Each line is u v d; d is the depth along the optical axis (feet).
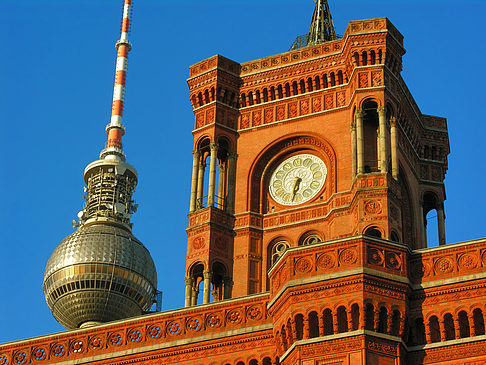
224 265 254.27
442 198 281.54
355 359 192.24
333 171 257.34
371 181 244.22
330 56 271.69
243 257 255.29
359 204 241.96
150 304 481.46
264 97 275.39
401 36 269.03
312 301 200.03
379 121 253.03
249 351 212.23
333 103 267.39
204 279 249.34
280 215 260.21
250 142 271.08
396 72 265.54
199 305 222.07
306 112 269.44
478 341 194.80
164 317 223.92
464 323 198.29
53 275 473.67
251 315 216.74
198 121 274.57
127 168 544.21
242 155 269.85
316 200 258.98
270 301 210.59
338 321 197.06
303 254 205.77
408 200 269.44
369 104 257.75
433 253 205.67
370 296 197.47
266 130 271.08
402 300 199.52
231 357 213.25
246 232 258.37
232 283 252.62
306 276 203.21
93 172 542.16
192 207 262.67
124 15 647.15
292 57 277.03
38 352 229.45
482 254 202.28
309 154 266.98
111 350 224.53
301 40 310.04
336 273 200.34
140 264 476.13
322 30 310.24
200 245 255.29
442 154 286.46
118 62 627.05
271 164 268.82
